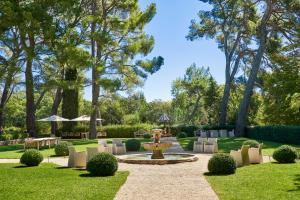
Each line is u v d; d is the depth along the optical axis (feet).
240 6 123.95
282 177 35.45
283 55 113.91
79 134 135.13
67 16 100.73
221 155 40.01
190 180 35.45
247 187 30.96
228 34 127.95
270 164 46.16
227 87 126.93
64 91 141.08
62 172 42.42
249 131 112.16
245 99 115.24
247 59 139.03
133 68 120.47
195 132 129.39
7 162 54.90
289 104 98.63
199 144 68.39
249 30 123.75
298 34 110.73
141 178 37.29
